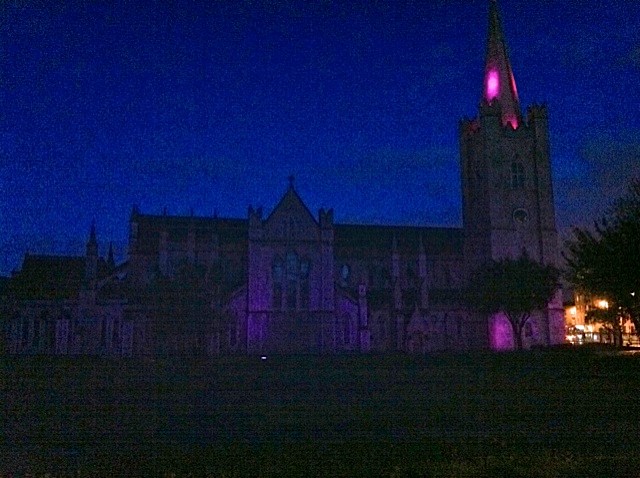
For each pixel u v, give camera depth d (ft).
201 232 296.30
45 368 158.71
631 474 52.01
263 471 55.36
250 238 266.36
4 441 69.82
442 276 321.93
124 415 87.66
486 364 169.78
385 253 314.35
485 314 289.53
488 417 83.97
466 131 339.98
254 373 148.66
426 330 278.87
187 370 155.84
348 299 271.49
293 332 260.62
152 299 233.14
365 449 64.39
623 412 86.58
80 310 245.86
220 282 258.37
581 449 62.23
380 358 195.11
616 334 237.25
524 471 53.57
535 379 129.90
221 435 73.15
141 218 301.84
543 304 266.57
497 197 311.06
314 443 67.97
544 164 317.22
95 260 254.88
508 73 333.21
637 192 147.64
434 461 58.34
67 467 57.98
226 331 250.16
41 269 278.87
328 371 153.69
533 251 308.81
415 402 99.35
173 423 81.35
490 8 347.15
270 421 82.53
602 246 145.89
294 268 268.00
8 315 249.14
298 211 273.13
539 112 322.75
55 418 85.10
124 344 236.02
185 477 54.08
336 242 315.37
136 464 58.85
